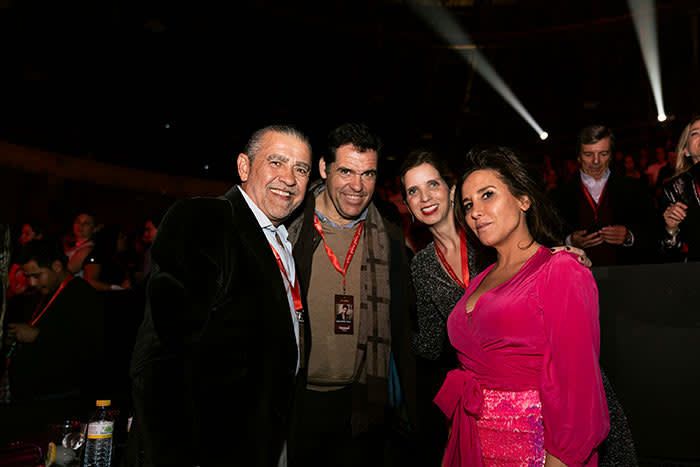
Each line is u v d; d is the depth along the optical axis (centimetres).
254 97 1532
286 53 1602
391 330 240
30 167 948
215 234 156
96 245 436
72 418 276
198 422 141
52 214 935
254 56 1541
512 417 150
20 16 1045
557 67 1569
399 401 248
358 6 1631
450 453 166
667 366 156
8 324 300
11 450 200
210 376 148
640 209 339
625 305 163
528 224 178
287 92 1603
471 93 1683
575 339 140
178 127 1345
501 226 167
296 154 184
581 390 137
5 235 172
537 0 1583
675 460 153
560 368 141
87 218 469
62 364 307
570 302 144
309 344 202
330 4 1598
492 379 156
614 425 153
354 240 247
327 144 238
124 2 1215
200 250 148
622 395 162
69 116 1128
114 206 1092
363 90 1688
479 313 163
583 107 1497
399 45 1658
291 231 238
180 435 130
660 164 852
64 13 1114
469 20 1645
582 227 347
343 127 236
